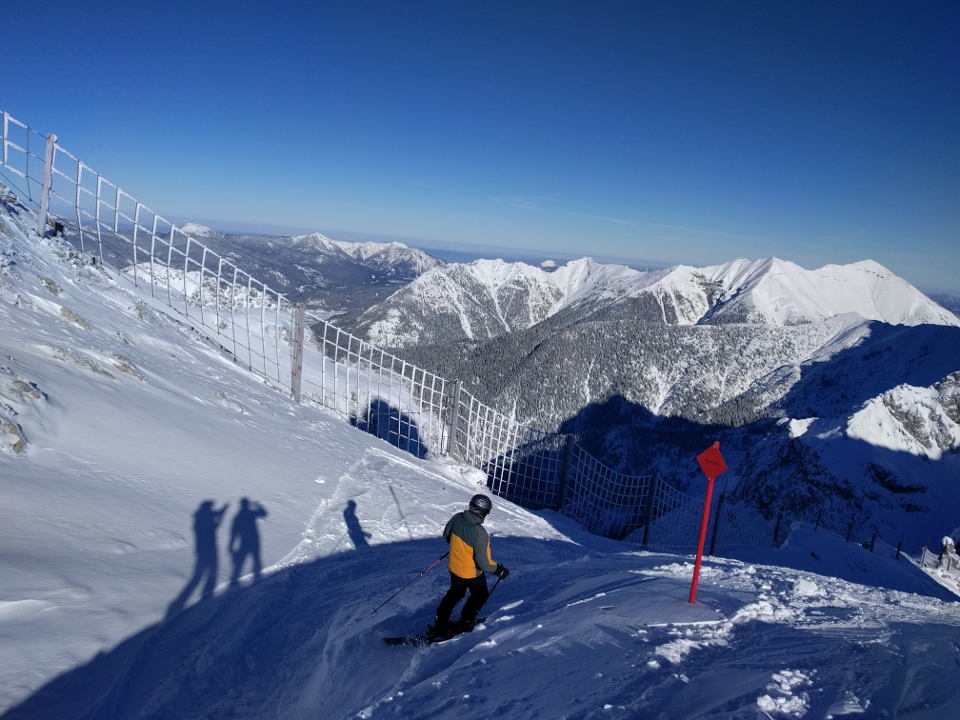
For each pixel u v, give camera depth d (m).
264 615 5.65
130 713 3.80
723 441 132.75
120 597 4.96
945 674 2.98
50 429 6.87
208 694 4.29
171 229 13.91
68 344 9.36
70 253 14.23
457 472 17.62
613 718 2.75
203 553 6.39
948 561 32.19
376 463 13.62
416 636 4.74
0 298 9.16
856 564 27.69
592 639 3.98
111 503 6.29
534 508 20.98
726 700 2.80
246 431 11.19
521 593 6.24
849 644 3.68
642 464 130.62
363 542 8.48
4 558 4.61
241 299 26.88
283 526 8.01
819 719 2.53
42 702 3.50
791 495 67.50
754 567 9.01
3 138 11.50
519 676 3.53
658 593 5.33
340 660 4.56
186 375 12.18
